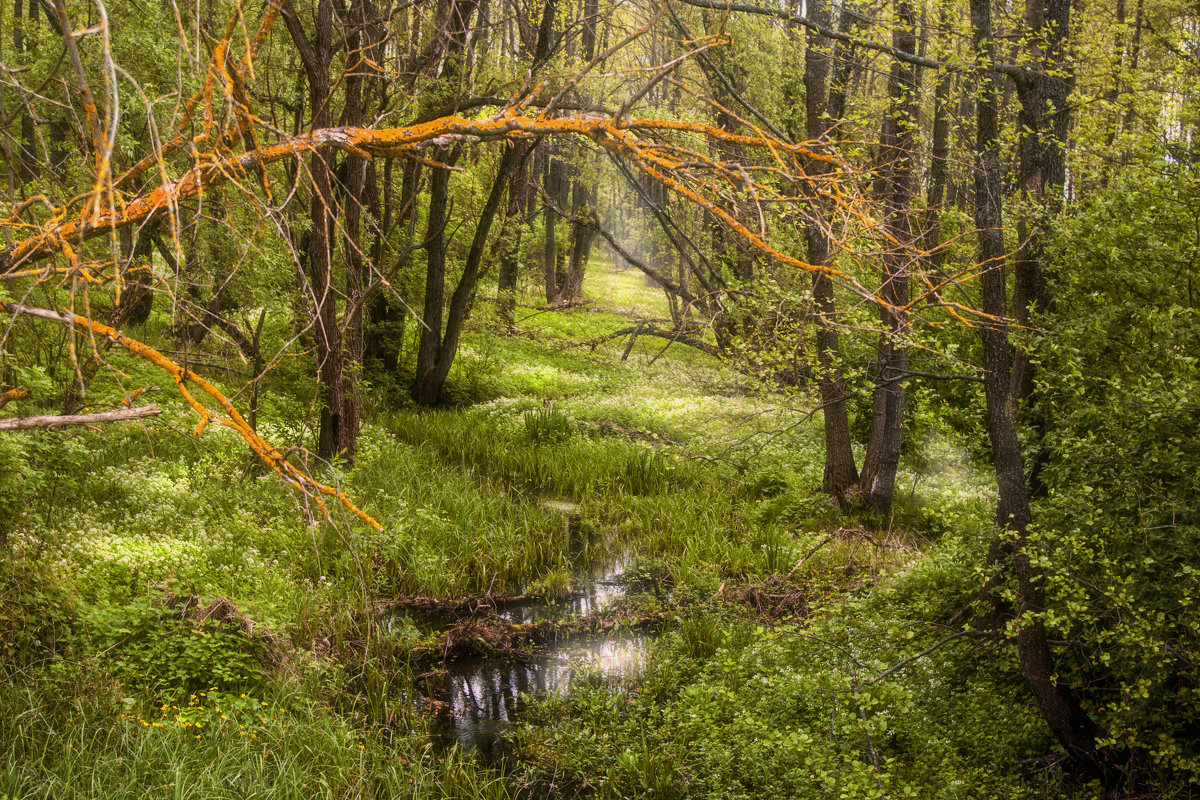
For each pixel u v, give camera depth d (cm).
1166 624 441
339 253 1095
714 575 955
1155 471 471
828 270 300
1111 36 918
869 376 1024
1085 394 566
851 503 1171
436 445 1518
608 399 1895
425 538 1002
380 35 1020
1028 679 516
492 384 2003
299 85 1094
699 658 762
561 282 3475
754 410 1588
